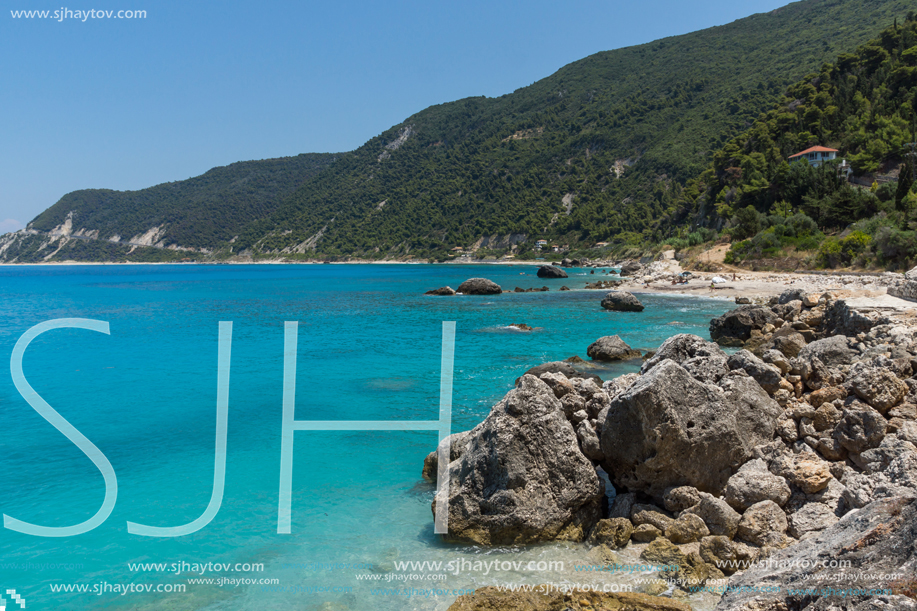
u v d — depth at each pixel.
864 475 9.40
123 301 71.81
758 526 9.02
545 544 9.80
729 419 10.69
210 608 8.26
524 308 50.09
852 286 42.66
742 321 27.69
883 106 125.88
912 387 11.70
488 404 19.02
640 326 36.59
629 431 10.39
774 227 83.81
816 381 13.04
